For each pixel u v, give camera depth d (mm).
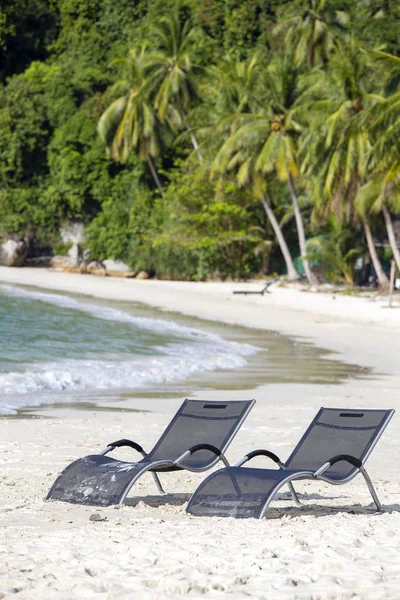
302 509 7324
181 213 67188
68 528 6297
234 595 4402
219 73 64812
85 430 11766
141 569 4918
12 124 83688
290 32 65625
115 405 14516
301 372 20219
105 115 72750
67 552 5246
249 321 35250
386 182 43250
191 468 7340
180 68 69312
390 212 55656
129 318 34156
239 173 58656
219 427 7680
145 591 4477
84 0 94438
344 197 49969
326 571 4891
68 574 4789
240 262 68500
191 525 6367
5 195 82875
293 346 26484
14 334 26125
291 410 14125
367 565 5043
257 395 16094
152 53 70688
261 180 59812
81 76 84875
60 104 84125
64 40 95938
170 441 7828
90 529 6164
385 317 37625
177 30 70375
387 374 20219
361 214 47094
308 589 4512
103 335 26953
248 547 5473
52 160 82938
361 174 47688
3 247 81562
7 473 8680
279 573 4832
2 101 84938
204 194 67562
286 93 58562
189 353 23000
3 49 95625
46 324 30078
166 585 4559
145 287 58406
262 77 59250
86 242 78562
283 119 57531
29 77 88062
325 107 49469
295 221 68000
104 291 53625
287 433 11867
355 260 59219
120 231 76562
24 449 10148
